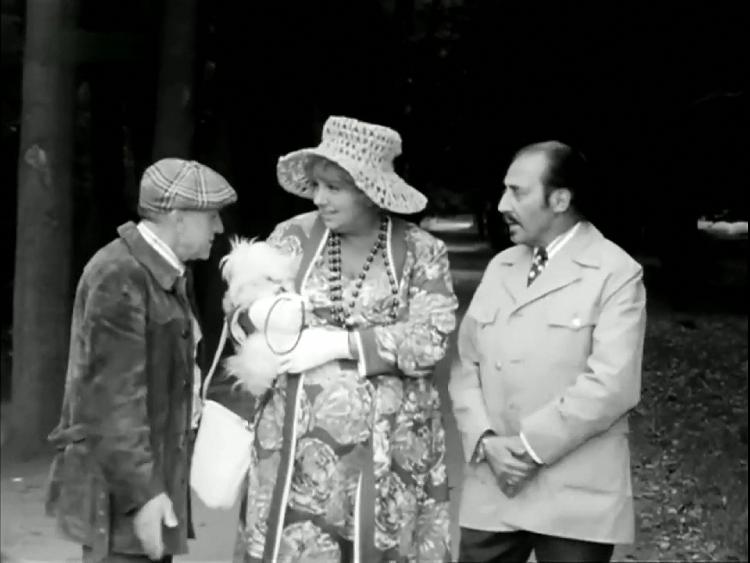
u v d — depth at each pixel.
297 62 14.14
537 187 3.66
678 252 18.98
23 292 8.46
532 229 3.71
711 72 15.70
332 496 3.56
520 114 18.97
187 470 3.77
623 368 3.53
